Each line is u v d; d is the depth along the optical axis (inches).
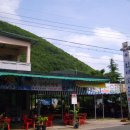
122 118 1167.6
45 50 2701.8
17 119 992.9
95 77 1003.9
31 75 846.5
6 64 1025.5
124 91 1224.2
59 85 965.2
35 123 836.6
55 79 948.0
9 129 783.7
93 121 1080.8
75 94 913.5
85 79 977.5
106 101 1326.3
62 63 2645.2
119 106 1266.0
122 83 1253.7
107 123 1018.1
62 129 855.1
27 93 1043.9
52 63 2518.5
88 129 856.3
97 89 1107.3
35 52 2518.5
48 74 888.3
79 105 1332.4
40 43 2780.5
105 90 1142.3
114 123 1018.7
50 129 850.1
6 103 994.7
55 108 1298.0
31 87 897.5
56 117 1163.9
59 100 1375.5
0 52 1167.0
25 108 1034.7
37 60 2391.7
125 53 1173.7
